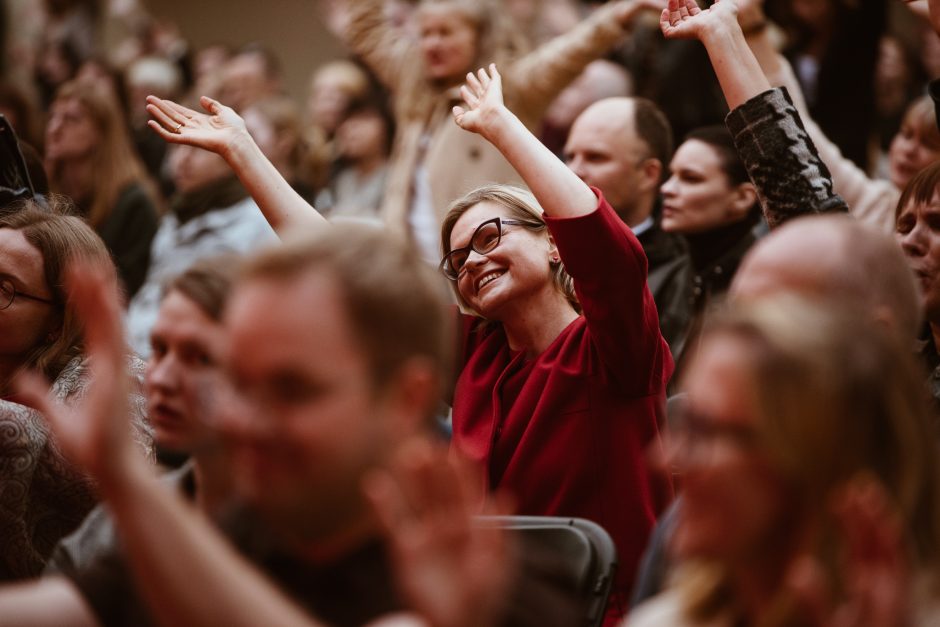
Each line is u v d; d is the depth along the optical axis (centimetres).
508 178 690
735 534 209
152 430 409
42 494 390
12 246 434
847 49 784
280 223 445
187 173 794
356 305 223
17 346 433
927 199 400
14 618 258
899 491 214
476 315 468
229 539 258
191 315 299
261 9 1670
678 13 456
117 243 841
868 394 211
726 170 587
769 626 211
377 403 225
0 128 526
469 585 188
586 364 427
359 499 229
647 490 420
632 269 405
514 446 432
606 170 617
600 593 339
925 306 402
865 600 197
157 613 210
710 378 211
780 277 275
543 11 1207
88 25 1401
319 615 239
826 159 573
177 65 1325
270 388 221
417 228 714
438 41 719
